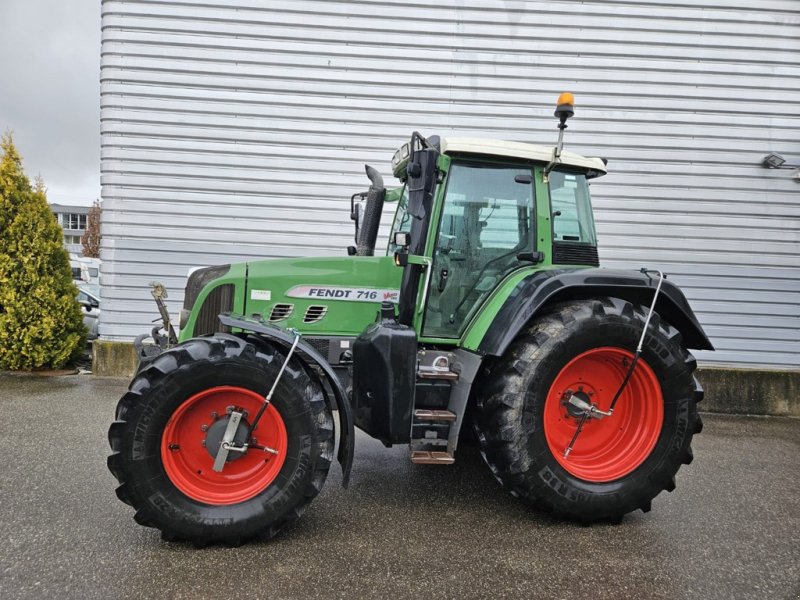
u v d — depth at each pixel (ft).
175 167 19.67
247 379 8.11
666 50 19.77
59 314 20.59
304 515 9.39
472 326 10.04
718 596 7.22
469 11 19.60
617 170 20.04
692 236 20.18
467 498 10.36
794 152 20.08
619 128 19.98
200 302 10.37
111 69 19.20
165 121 19.51
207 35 19.33
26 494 9.77
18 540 8.10
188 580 7.13
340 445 8.69
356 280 10.58
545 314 9.63
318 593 6.93
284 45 19.51
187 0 19.11
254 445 8.39
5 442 12.73
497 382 9.18
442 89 19.83
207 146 19.69
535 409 8.94
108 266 19.89
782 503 10.65
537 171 10.61
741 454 14.21
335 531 8.77
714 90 19.90
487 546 8.41
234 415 8.19
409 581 7.30
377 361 8.99
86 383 19.01
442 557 8.01
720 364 20.33
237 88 19.56
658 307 10.36
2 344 20.04
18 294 20.06
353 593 6.96
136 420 7.73
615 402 9.55
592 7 19.65
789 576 7.77
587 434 9.91
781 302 20.29
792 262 20.20
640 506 9.52
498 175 10.52
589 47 19.76
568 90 19.89
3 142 20.31
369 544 8.34
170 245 19.92
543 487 8.95
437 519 9.37
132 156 19.56
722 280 20.21
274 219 20.02
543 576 7.57
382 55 19.65
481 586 7.24
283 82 19.62
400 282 10.59
